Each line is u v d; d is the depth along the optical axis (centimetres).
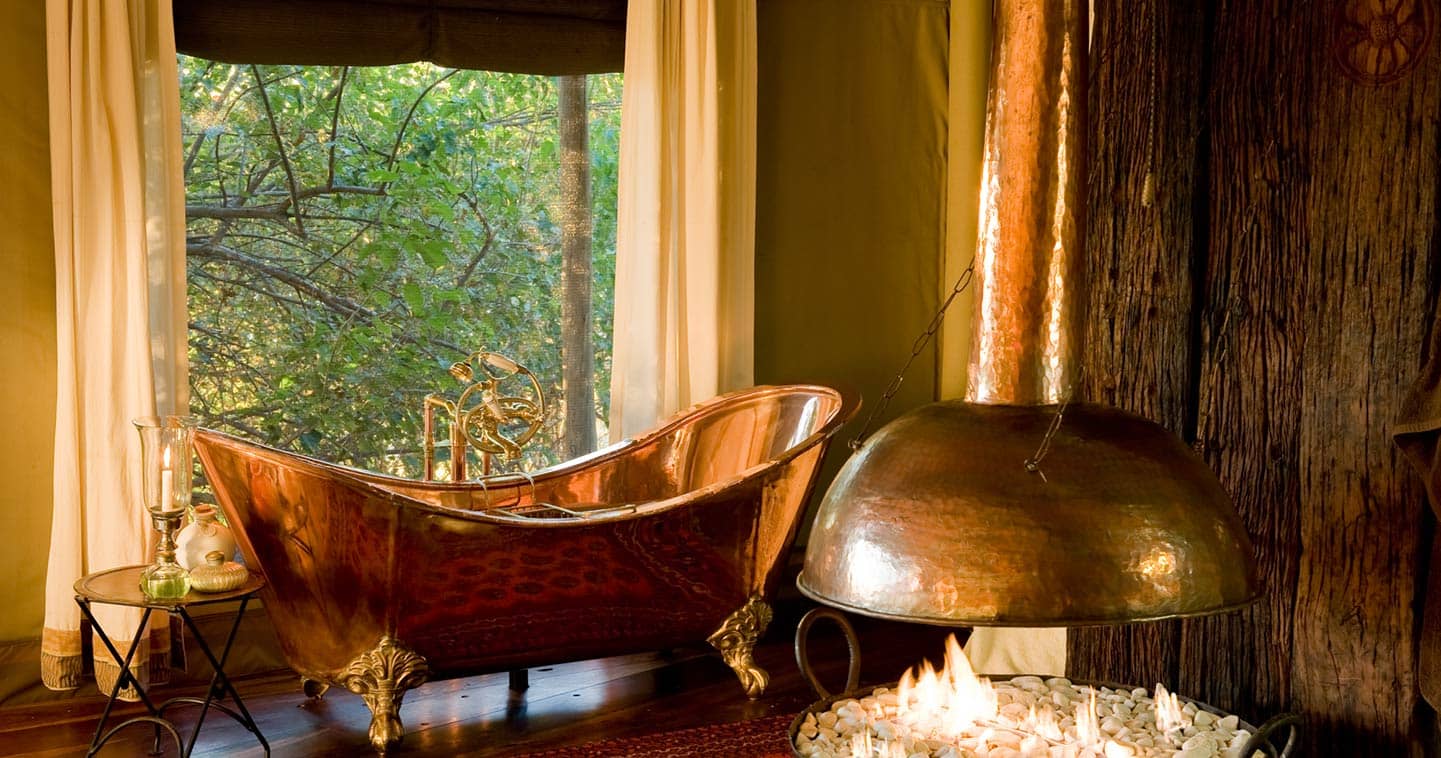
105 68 324
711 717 323
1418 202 184
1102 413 154
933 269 452
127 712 324
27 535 332
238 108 405
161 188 337
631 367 396
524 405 361
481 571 298
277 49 356
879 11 436
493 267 438
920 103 445
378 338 425
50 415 334
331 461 420
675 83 394
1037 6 144
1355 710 196
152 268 336
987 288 153
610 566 312
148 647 325
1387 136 186
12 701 329
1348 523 194
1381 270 188
